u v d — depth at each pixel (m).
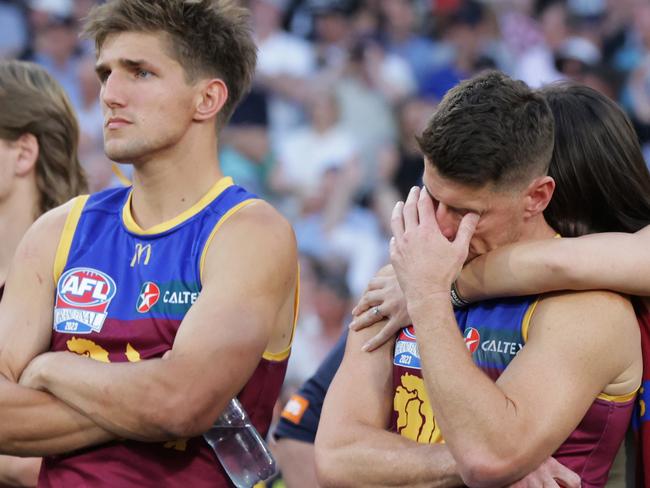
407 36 33.31
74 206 10.42
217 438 9.74
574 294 9.41
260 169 31.41
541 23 33.78
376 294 10.38
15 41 32.69
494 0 33.97
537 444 8.88
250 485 9.77
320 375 12.83
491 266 9.56
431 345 9.04
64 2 33.06
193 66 9.97
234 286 9.48
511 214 9.37
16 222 12.30
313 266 29.62
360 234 30.38
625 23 33.53
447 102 9.34
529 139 9.15
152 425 9.18
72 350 9.85
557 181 10.09
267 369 10.09
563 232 10.20
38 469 11.51
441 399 8.94
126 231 10.06
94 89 31.56
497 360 9.54
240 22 10.41
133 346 9.67
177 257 9.76
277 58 32.47
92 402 9.29
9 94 12.21
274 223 9.89
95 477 9.69
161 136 9.80
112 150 9.80
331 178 31.02
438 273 9.22
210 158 10.18
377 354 10.26
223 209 9.91
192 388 9.18
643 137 30.81
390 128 31.80
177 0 9.91
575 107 10.20
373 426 9.86
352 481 9.59
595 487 9.45
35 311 10.04
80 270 10.02
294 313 10.27
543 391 9.01
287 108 32.00
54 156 12.52
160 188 10.01
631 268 9.34
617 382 9.43
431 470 9.25
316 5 33.19
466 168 9.05
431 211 9.47
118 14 9.90
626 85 31.12
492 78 9.40
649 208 10.23
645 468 9.78
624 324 9.41
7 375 9.85
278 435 13.02
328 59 32.75
